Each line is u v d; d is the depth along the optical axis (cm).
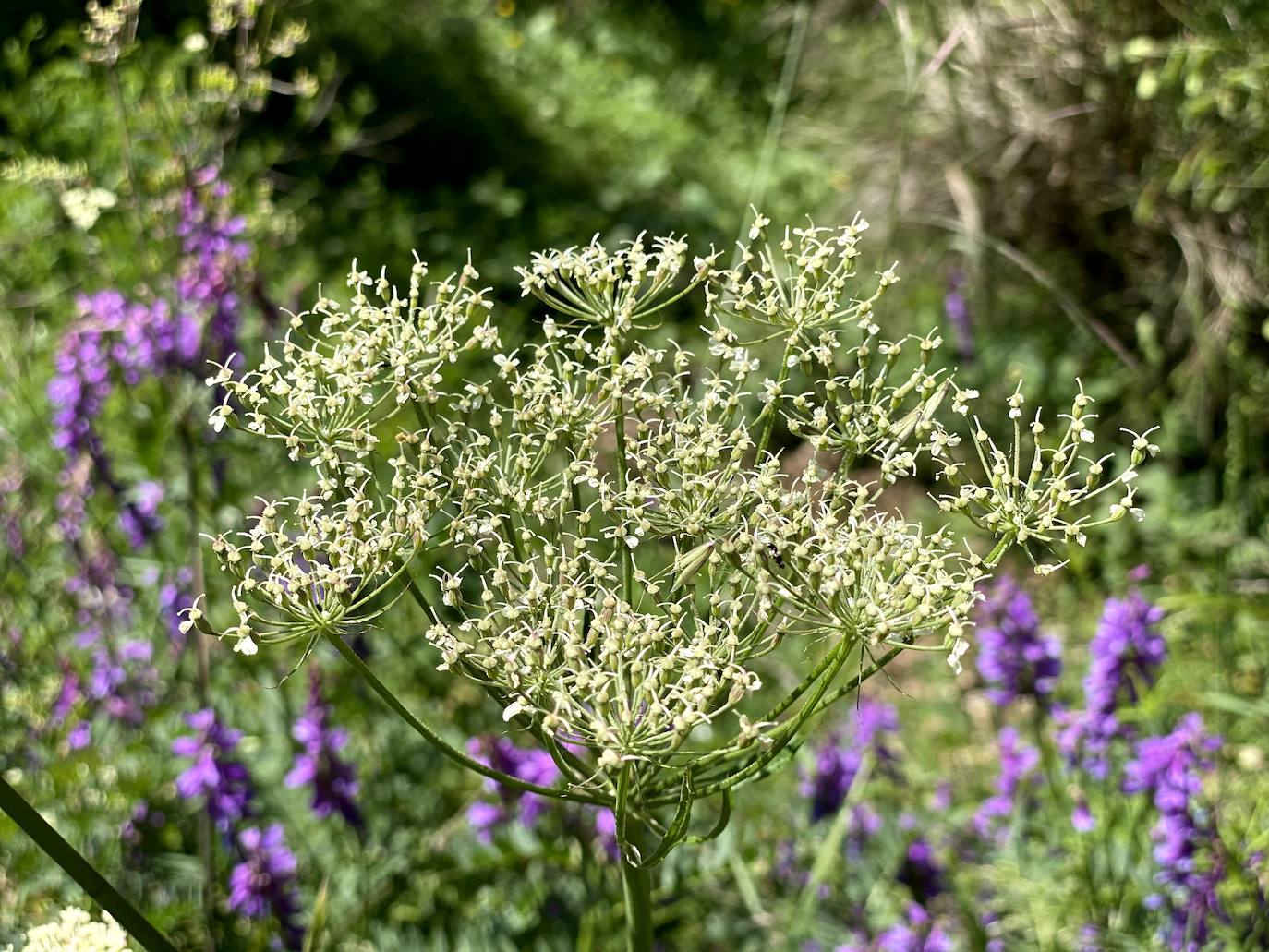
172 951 173
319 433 183
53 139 455
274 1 364
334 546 170
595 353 193
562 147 1099
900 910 354
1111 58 553
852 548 168
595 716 167
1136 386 659
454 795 386
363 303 190
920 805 425
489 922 337
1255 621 486
